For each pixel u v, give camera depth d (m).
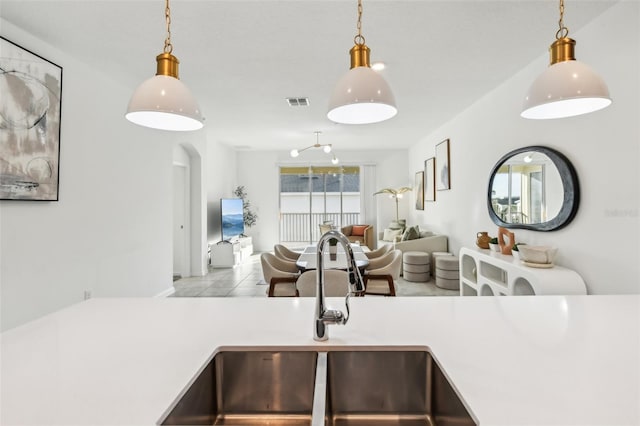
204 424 0.92
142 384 0.80
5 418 0.66
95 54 2.77
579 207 2.43
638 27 1.97
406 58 2.87
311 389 1.02
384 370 1.03
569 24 2.32
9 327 2.30
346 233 7.72
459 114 4.68
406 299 1.51
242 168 8.10
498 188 3.53
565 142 2.57
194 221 5.58
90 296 3.03
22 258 2.39
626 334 1.07
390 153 8.05
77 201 2.88
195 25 2.33
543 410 0.68
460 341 1.04
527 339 1.04
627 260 2.07
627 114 2.05
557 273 2.38
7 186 2.24
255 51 2.74
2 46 2.19
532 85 1.22
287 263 3.54
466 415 0.72
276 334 1.12
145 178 3.91
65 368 0.88
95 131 3.10
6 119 2.22
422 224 6.75
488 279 3.21
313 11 2.17
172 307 1.42
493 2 2.08
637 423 0.64
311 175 8.46
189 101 1.23
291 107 4.36
